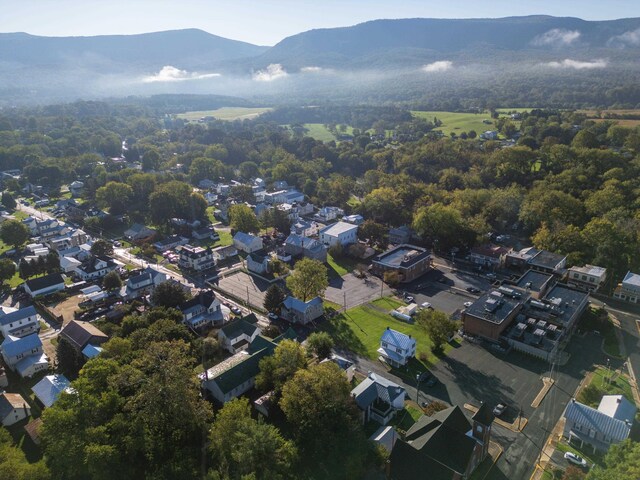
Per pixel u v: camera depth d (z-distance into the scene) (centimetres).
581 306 11494
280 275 14712
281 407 7431
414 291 13538
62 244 17525
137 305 12244
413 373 9538
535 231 16762
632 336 10825
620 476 5656
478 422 6994
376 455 6575
